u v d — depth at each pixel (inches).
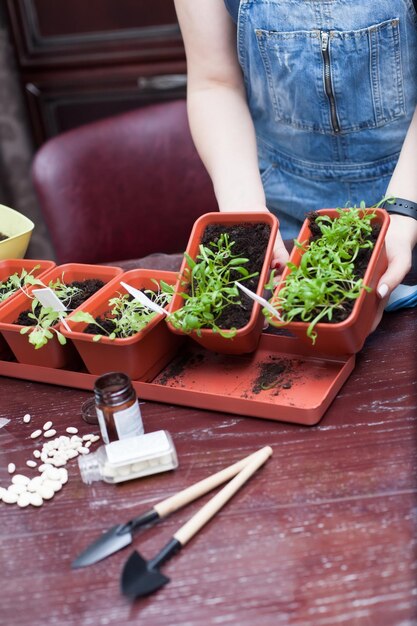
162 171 78.2
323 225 46.9
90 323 47.1
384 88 58.1
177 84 107.3
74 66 107.9
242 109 60.6
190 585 33.1
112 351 44.8
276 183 65.9
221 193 55.7
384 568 32.5
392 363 45.6
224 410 43.7
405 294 50.6
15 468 42.2
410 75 58.2
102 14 104.1
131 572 33.2
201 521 35.8
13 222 60.6
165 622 31.6
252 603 31.9
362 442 39.8
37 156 75.1
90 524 37.6
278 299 43.4
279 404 41.8
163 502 37.0
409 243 47.5
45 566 35.4
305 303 41.6
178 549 34.9
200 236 48.7
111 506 38.5
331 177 63.4
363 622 30.3
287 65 57.9
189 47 60.5
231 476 38.5
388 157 61.7
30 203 118.7
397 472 37.5
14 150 114.7
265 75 59.6
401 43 56.4
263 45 57.7
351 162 62.2
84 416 45.1
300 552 33.9
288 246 61.6
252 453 40.3
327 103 58.8
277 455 39.9
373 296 44.0
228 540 35.2
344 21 55.2
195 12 58.5
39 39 106.9
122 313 47.3
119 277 50.3
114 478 39.6
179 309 45.0
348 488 37.1
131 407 40.9
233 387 45.4
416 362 45.3
